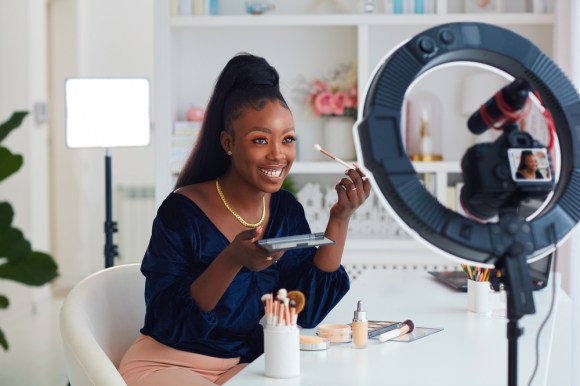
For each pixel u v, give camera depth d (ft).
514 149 3.49
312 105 13.74
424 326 6.46
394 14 13.38
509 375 3.43
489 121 3.64
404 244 13.10
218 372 6.34
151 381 5.90
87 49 26.40
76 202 25.49
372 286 8.43
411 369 5.11
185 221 6.37
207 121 6.59
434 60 3.47
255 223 6.65
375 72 3.52
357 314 5.71
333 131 13.51
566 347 7.12
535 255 3.59
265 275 6.59
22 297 20.48
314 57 13.99
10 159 3.73
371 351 5.61
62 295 23.09
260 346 6.52
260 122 6.24
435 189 13.28
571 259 11.00
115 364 6.45
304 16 13.39
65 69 25.32
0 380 13.93
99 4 26.37
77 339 5.29
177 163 13.39
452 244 3.40
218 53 14.07
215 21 13.42
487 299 6.93
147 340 6.24
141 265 6.42
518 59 3.54
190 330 6.03
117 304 6.69
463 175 3.57
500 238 3.41
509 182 3.43
